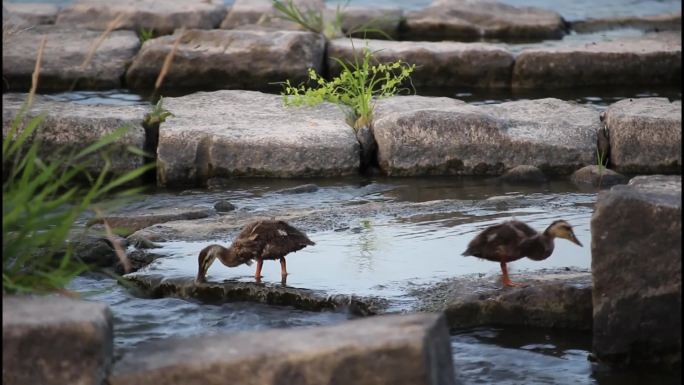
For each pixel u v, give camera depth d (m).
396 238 12.35
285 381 7.38
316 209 13.66
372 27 24.75
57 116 15.51
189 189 15.16
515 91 20.64
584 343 9.69
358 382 7.34
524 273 10.79
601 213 8.83
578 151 15.50
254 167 15.38
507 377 9.09
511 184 15.06
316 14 24.58
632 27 25.66
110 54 21.30
